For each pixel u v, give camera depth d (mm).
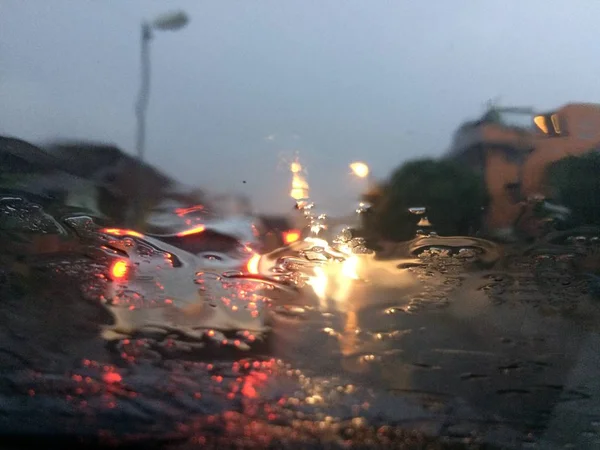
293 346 3881
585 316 4191
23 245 4711
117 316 4105
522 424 3336
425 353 3840
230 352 3822
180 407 3334
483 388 3590
